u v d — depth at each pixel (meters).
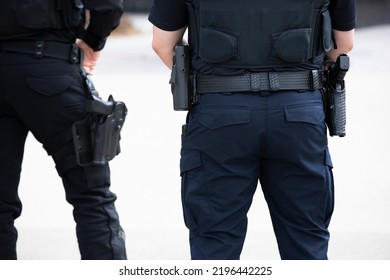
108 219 8.77
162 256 11.68
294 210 8.18
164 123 21.41
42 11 8.38
